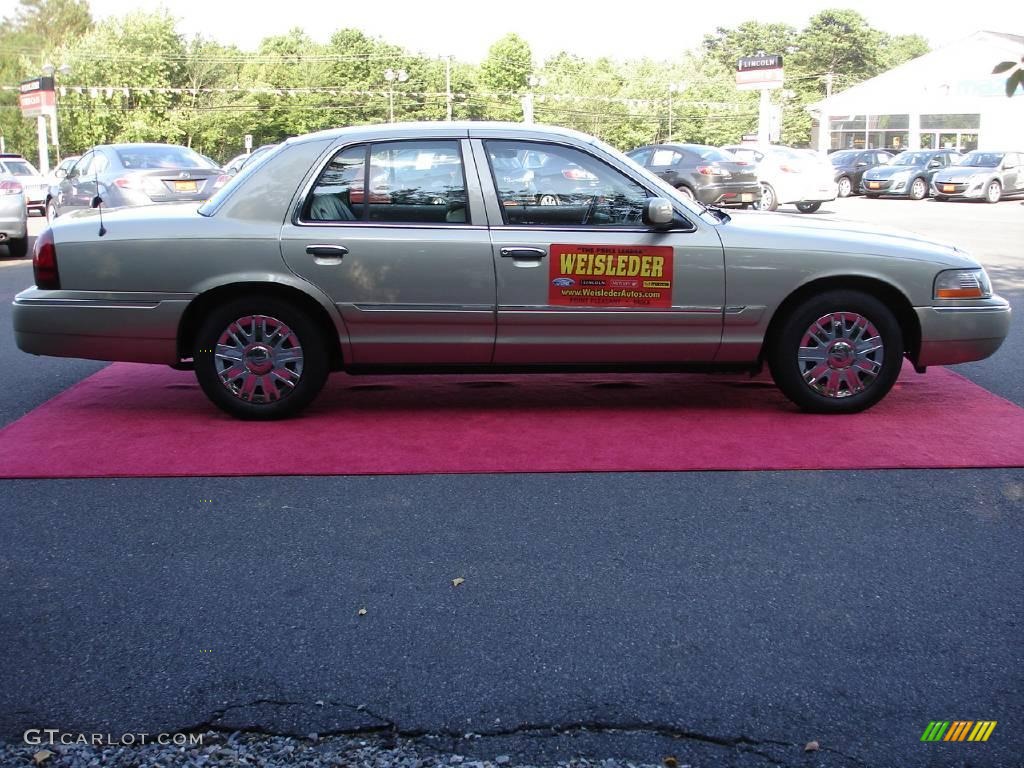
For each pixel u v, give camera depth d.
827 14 94.88
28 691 3.30
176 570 4.18
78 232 6.04
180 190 14.72
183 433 6.05
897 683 3.33
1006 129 45.34
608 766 2.91
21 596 3.95
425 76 81.00
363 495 5.02
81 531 4.58
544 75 87.12
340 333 6.05
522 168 6.08
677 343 6.15
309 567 4.20
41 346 6.12
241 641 3.61
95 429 6.14
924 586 4.02
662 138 79.19
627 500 4.94
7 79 76.94
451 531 4.56
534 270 6.00
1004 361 8.09
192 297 5.98
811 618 3.76
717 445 5.80
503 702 3.23
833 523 4.65
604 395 7.00
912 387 7.22
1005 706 3.20
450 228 6.00
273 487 5.14
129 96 61.25
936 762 2.94
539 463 5.48
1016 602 3.88
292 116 73.19
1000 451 5.66
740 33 100.69
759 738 3.05
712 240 6.07
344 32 80.69
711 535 4.51
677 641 3.60
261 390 6.20
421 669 3.42
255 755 2.96
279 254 5.95
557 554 4.31
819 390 6.34
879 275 6.16
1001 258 14.73
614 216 6.10
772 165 25.75
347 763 2.93
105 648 3.56
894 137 49.59
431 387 7.22
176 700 3.25
